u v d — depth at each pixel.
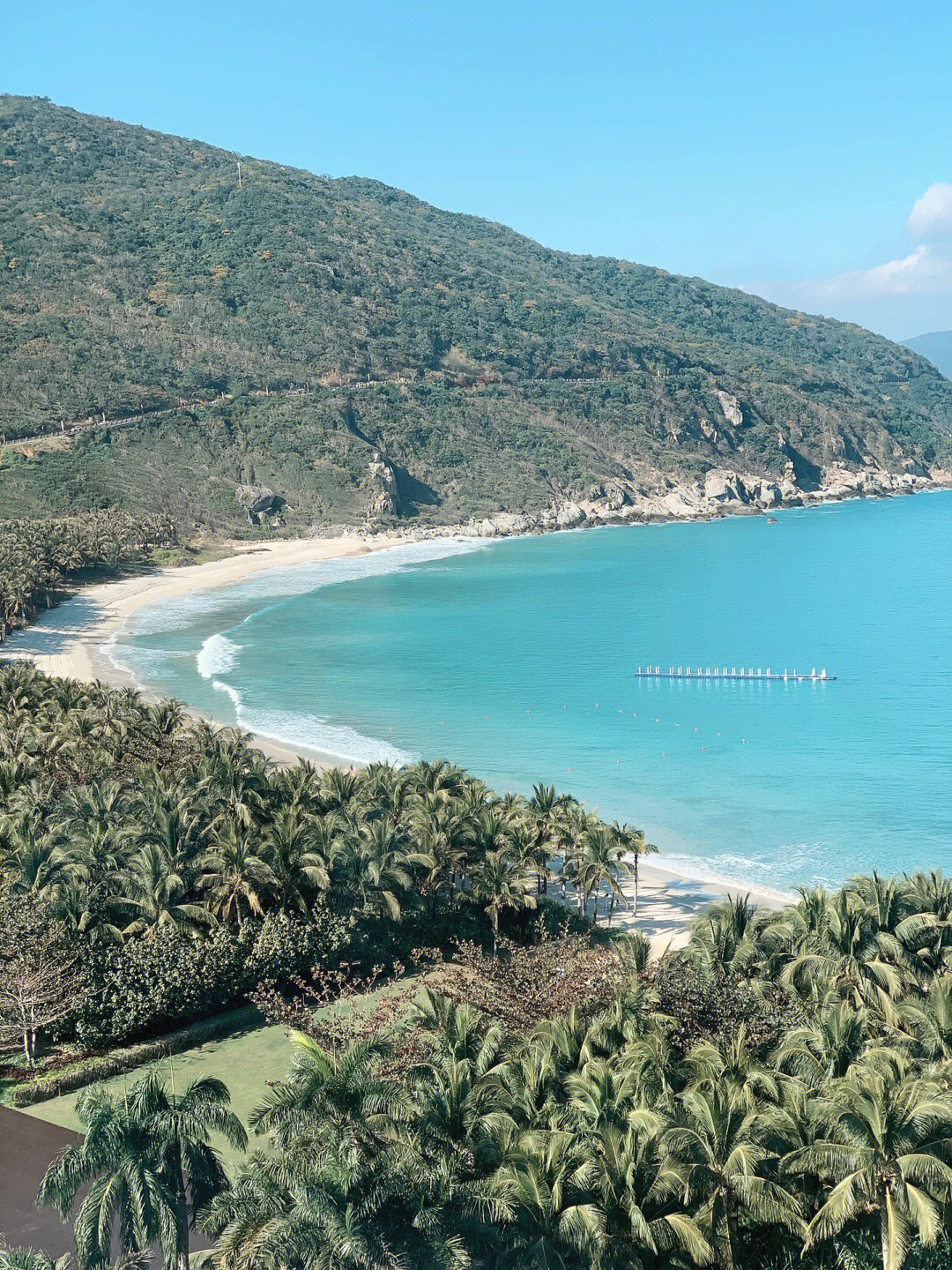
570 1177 33.84
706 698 148.00
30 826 66.62
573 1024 43.78
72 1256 35.97
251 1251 28.83
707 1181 35.16
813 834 94.50
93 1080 51.25
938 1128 35.56
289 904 63.94
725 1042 44.50
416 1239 30.22
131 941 57.12
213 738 95.19
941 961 52.62
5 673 116.00
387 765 87.19
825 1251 36.66
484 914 72.56
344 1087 33.41
